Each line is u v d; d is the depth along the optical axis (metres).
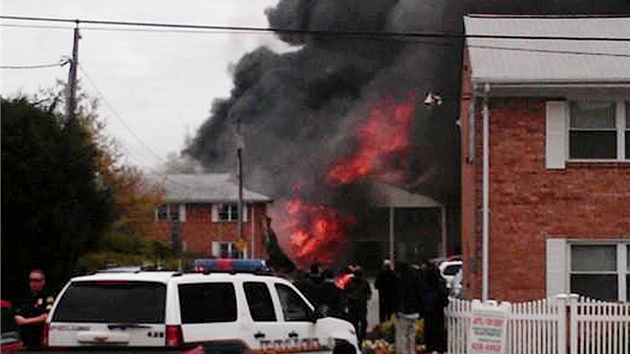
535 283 23.95
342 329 16.19
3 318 12.96
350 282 22.61
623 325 20.23
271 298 14.69
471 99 25.52
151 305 13.18
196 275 13.67
